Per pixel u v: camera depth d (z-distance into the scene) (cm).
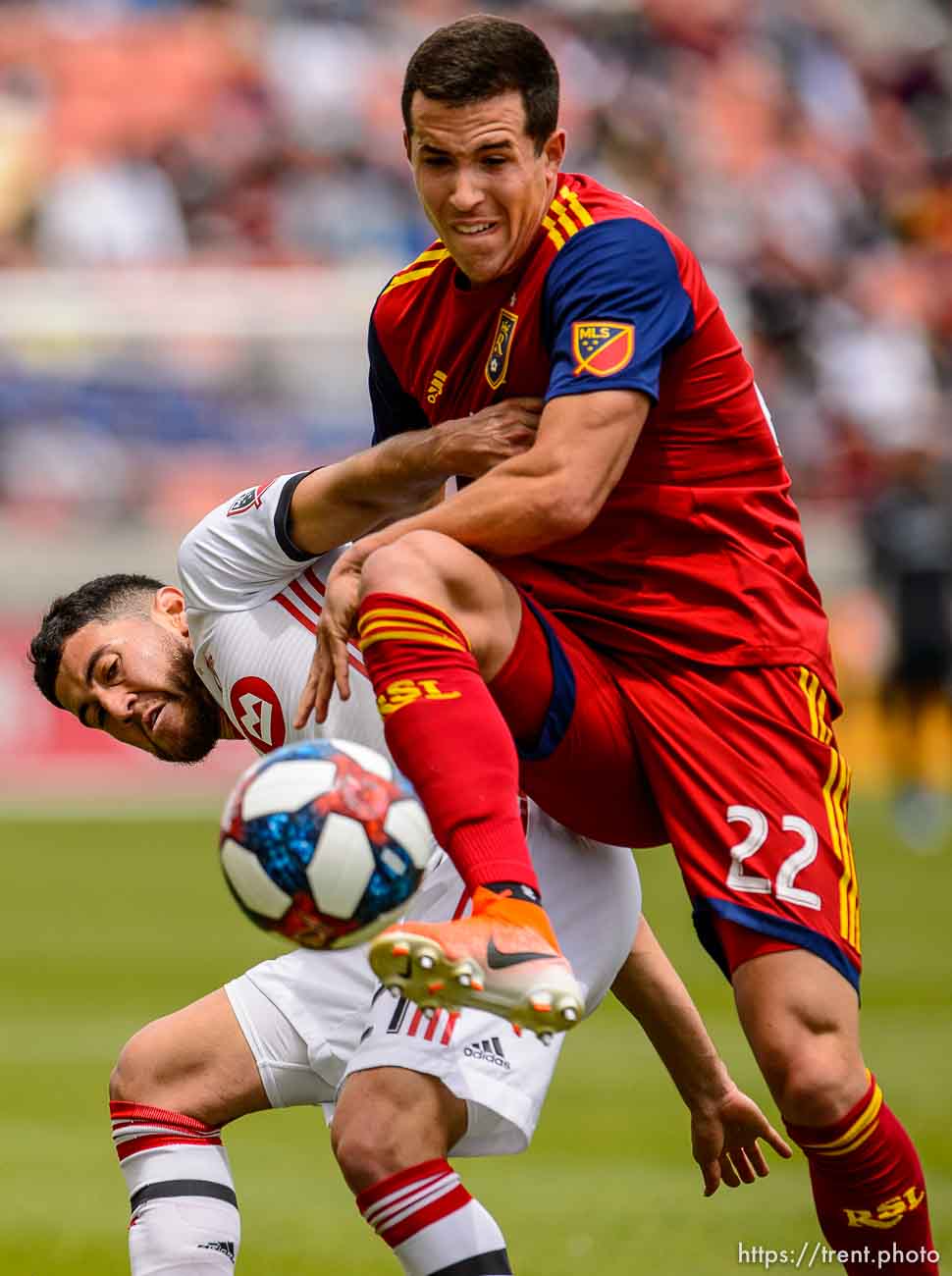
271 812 1087
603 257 1232
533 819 1332
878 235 8819
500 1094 1228
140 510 7069
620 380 1196
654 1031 1470
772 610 1300
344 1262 1780
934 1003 3173
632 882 1383
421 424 1427
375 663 1167
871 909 4366
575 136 8694
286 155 8319
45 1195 2081
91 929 4075
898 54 9462
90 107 8306
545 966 1052
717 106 8950
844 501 7600
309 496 1330
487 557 1219
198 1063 1354
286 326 7494
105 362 7325
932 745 6894
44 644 1456
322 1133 2523
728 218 8638
